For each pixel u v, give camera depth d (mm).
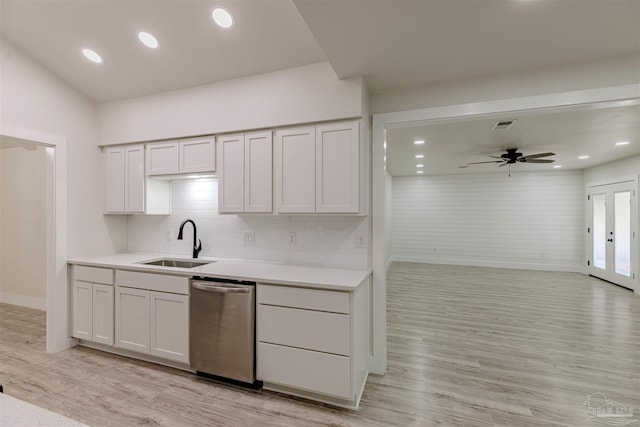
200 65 2502
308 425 1820
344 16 1590
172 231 3229
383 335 2449
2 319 3645
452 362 2621
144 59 2529
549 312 3959
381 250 2480
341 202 2270
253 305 2133
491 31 1715
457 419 1888
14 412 693
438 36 1763
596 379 2340
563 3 1495
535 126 3518
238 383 2236
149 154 2939
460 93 2291
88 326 2770
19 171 4223
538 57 1985
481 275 6309
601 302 4418
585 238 6555
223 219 3014
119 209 3070
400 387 2240
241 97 2566
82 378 2316
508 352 2809
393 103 2455
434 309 4082
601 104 2041
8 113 2475
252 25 2096
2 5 2203
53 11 2221
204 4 2012
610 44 1838
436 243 7863
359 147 2238
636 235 5039
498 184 7348
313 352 1977
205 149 2713
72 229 2904
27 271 4164
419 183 7996
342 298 1911
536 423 1854
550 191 6953
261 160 2512
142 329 2529
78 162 2959
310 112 2342
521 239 7156
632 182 5180
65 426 651
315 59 2293
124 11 2139
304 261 2705
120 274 2617
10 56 2492
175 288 2398
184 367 2459
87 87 2922
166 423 1817
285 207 2432
